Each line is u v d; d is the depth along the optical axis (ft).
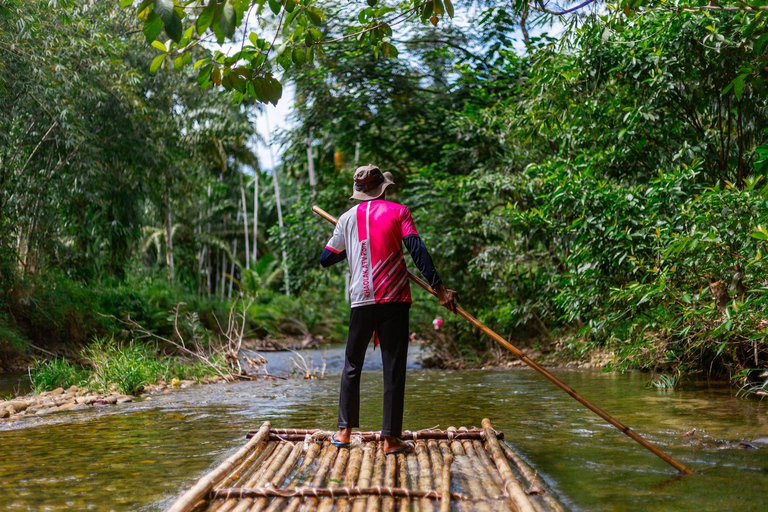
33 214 32.58
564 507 6.79
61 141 31.53
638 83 17.30
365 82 37.01
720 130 17.20
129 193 42.45
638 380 18.92
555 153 24.53
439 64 38.04
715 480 7.79
